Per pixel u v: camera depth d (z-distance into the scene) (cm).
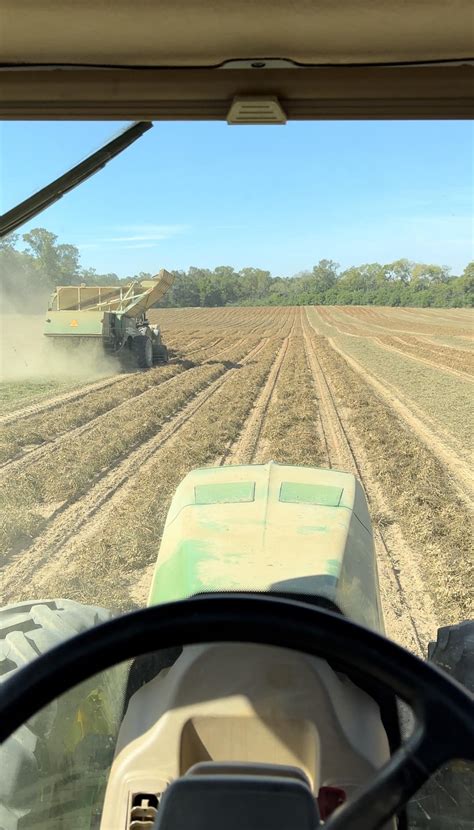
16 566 739
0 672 277
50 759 207
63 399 1845
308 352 3691
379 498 991
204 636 120
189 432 1418
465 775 218
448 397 2070
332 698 173
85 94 190
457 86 186
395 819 161
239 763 125
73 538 825
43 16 157
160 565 280
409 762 110
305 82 187
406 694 115
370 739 173
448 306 12244
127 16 158
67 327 2372
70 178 193
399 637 565
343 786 166
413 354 3684
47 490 991
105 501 975
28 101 191
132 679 209
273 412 1711
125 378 2295
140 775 174
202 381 2228
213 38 170
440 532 815
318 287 13675
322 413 1753
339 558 262
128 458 1230
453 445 1398
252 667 177
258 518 292
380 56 179
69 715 212
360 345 4334
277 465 368
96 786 206
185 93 189
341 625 119
